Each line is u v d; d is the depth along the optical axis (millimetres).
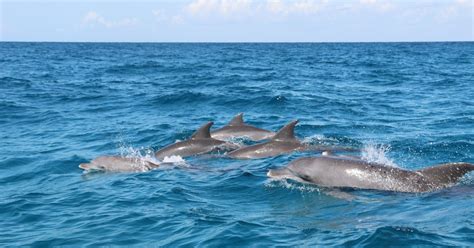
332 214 11781
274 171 14883
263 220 11484
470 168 13406
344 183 13719
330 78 49500
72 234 11125
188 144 18875
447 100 32719
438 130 22328
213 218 11633
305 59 89688
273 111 28531
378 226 10742
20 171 16984
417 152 18094
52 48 175500
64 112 29312
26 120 26984
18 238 11078
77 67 69562
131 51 144125
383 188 13320
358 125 23766
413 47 175375
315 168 14156
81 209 12797
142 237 10781
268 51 140000
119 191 14180
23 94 37125
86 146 20578
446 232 10258
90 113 28953
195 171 16172
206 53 125062
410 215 11336
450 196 12453
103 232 11148
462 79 47469
